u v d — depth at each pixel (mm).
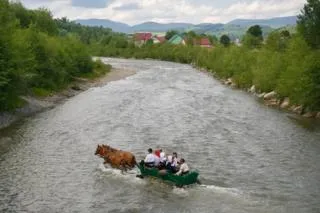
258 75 79625
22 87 56250
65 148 40062
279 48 92750
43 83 70625
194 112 59344
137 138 43969
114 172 33781
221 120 54125
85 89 82750
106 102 66500
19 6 116062
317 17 66562
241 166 35250
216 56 131625
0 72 49625
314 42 66812
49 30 120250
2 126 48438
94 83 92000
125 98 70938
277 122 53656
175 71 131250
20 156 37250
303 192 29531
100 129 47781
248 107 64812
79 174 33156
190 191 29562
